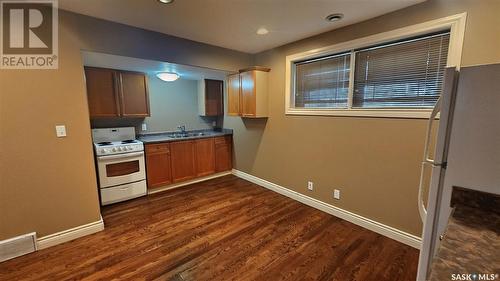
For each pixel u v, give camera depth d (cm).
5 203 197
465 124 94
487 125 89
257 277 178
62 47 212
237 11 214
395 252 207
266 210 295
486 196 92
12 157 197
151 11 214
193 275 180
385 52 228
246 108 358
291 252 208
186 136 409
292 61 314
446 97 99
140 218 274
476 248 72
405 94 217
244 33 273
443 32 190
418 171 207
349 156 259
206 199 332
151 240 228
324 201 292
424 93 205
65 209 225
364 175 247
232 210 296
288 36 283
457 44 176
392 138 221
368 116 237
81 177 232
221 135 434
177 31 267
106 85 326
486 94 88
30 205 207
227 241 226
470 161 94
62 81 214
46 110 208
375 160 237
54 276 179
